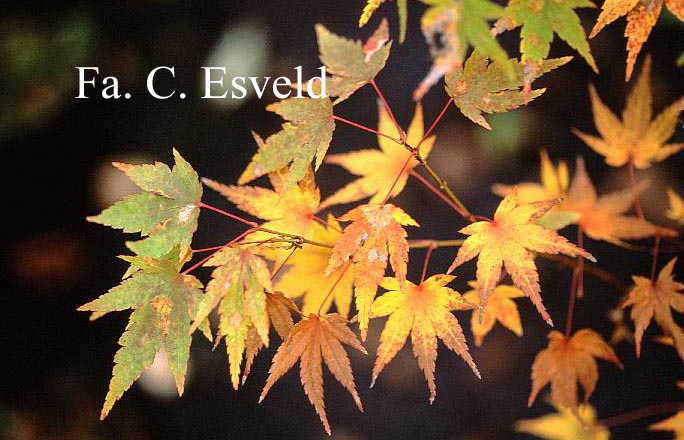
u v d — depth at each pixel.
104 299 0.94
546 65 0.93
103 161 1.99
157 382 1.75
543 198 1.15
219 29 2.01
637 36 0.93
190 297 0.95
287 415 1.72
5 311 1.95
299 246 0.97
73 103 1.99
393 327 0.96
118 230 1.99
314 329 0.95
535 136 1.85
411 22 1.94
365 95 1.94
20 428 1.80
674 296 1.01
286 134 0.95
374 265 0.93
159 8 2.03
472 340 1.73
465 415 1.68
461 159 1.85
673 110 1.09
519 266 0.95
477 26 0.87
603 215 1.12
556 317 1.72
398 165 1.04
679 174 1.75
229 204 1.88
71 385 1.86
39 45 1.93
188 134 1.96
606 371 1.68
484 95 0.94
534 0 0.91
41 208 2.02
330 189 1.82
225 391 1.76
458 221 1.79
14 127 1.93
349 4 1.98
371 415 1.70
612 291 1.72
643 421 1.60
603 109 1.10
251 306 0.93
